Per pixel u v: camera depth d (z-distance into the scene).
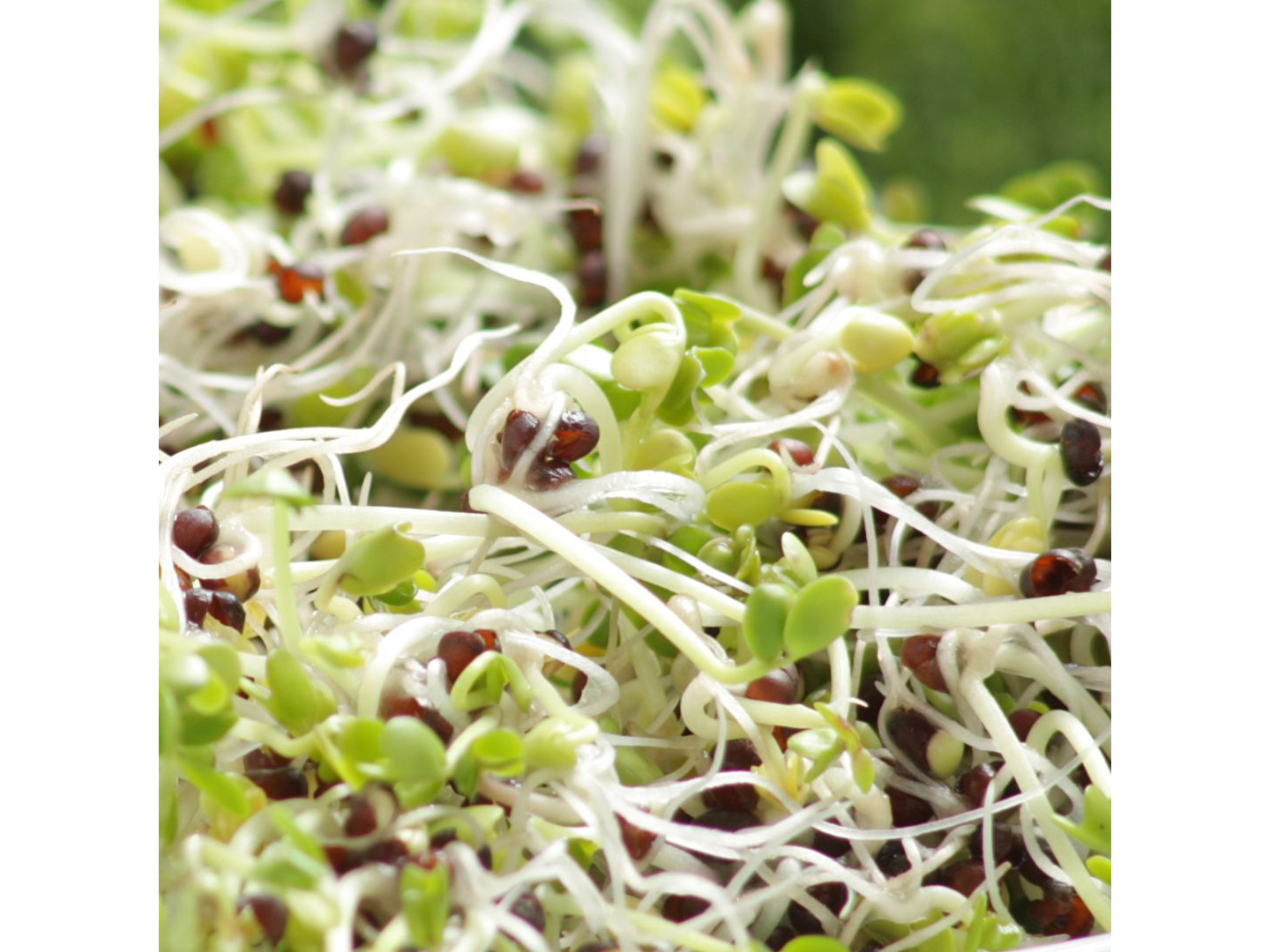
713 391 0.15
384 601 0.13
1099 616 0.14
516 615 0.13
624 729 0.14
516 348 0.16
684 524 0.14
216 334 0.16
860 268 0.15
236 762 0.13
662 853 0.13
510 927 0.12
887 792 0.13
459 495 0.16
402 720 0.12
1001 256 0.15
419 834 0.12
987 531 0.14
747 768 0.13
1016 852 0.13
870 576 0.14
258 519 0.14
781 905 0.13
